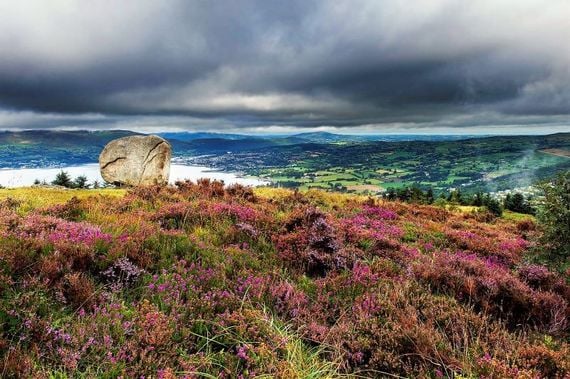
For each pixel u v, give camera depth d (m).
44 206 12.36
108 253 6.56
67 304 5.19
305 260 8.41
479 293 7.29
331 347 5.14
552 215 9.28
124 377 3.94
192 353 4.73
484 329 5.84
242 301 5.81
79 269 6.05
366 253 9.88
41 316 4.75
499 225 20.33
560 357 4.91
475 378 4.54
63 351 4.06
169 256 7.41
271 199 16.83
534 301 7.00
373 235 11.09
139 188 15.34
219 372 4.35
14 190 19.62
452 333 5.70
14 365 3.73
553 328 6.25
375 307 6.23
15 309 4.49
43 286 5.16
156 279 6.20
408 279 7.56
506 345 5.35
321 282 7.36
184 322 5.16
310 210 11.18
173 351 4.43
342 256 8.76
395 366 4.80
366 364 5.01
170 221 10.58
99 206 11.83
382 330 5.40
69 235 7.33
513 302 7.00
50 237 6.86
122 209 12.12
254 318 5.34
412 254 10.41
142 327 4.69
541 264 9.62
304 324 5.62
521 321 6.70
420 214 20.28
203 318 5.30
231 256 7.95
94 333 4.46
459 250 12.52
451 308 6.27
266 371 4.41
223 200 14.83
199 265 7.02
